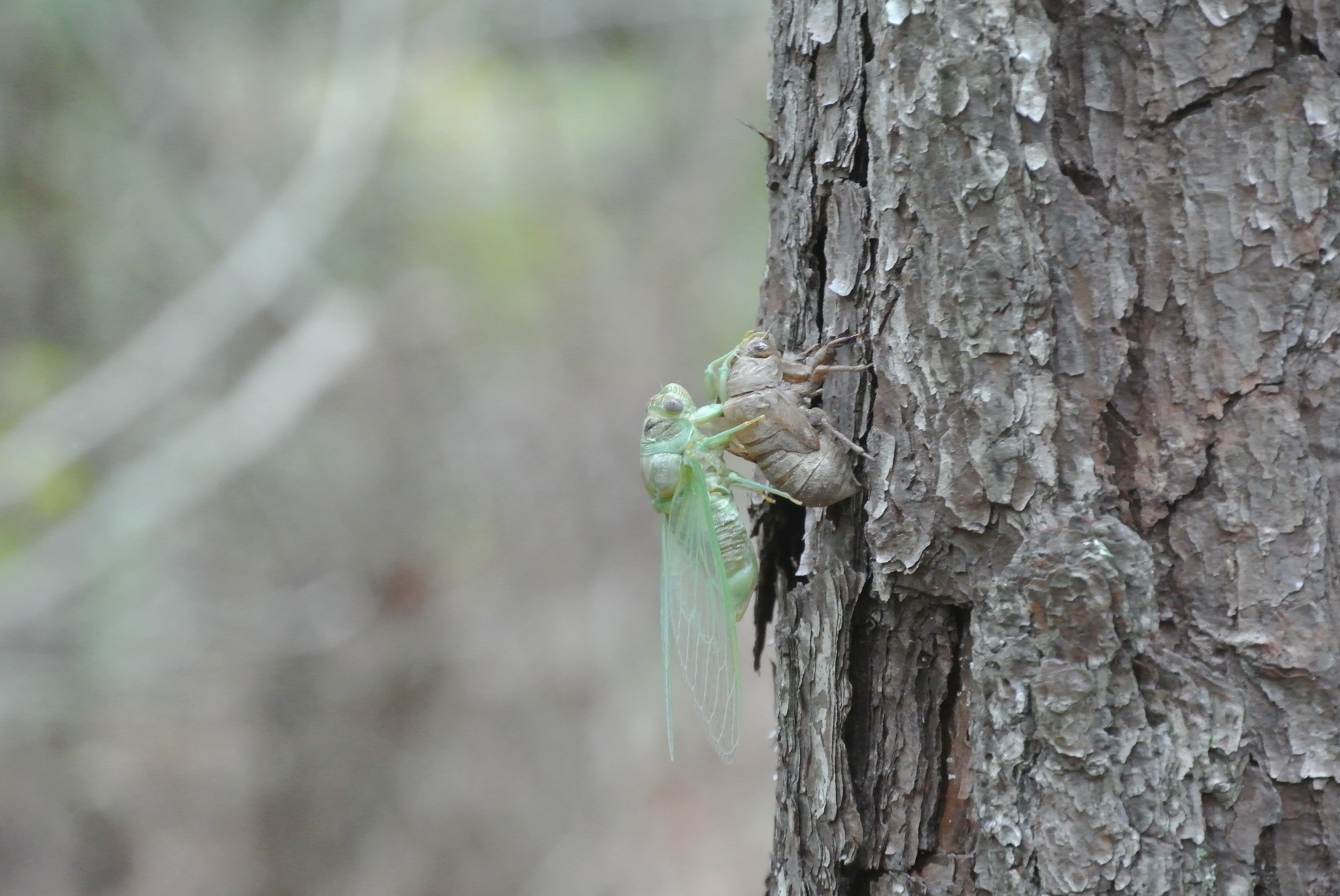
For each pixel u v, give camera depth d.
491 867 12.38
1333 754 3.51
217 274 12.64
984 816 3.81
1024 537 3.75
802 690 4.38
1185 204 3.59
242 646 12.74
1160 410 3.66
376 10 13.74
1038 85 3.66
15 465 10.85
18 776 11.98
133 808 12.28
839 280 4.34
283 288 12.99
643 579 13.34
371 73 13.62
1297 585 3.53
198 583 12.97
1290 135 3.48
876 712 4.26
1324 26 3.45
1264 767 3.57
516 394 13.77
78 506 11.83
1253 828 3.57
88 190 12.59
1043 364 3.72
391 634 13.05
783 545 5.05
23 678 11.55
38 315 12.42
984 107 3.70
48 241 12.38
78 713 11.88
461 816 12.51
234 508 13.27
